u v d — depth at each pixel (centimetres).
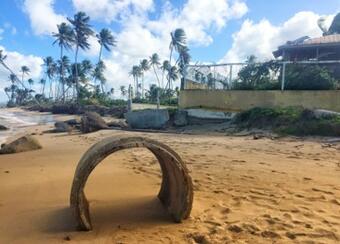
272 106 1875
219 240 446
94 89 8944
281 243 435
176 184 546
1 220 542
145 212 561
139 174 846
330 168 858
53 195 676
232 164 927
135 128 2211
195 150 1194
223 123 1934
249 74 2062
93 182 770
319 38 2647
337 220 504
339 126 1373
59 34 8462
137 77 10006
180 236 467
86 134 2169
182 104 2152
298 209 552
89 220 504
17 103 13925
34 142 1497
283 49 2586
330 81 1823
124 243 447
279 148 1175
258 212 543
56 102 9769
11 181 827
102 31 8206
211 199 614
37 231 493
